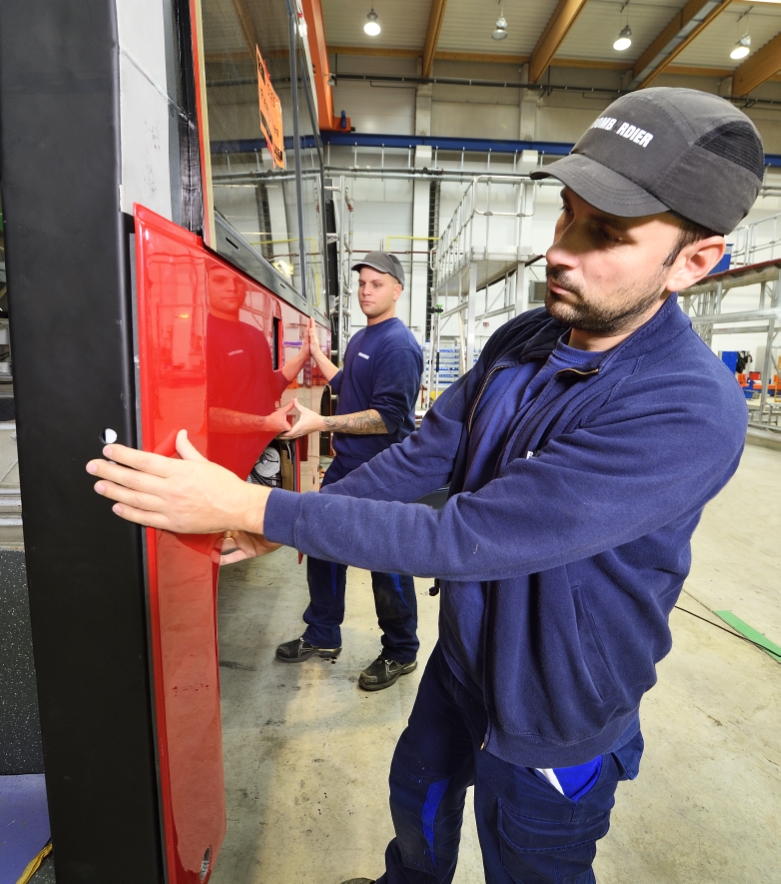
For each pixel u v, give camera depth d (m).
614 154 0.58
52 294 0.52
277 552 3.29
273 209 1.37
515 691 0.74
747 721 1.90
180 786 0.65
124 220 0.51
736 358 9.23
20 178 0.51
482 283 5.91
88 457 0.54
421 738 0.99
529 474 0.62
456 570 0.64
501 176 4.41
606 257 0.61
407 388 1.92
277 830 1.42
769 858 1.40
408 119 10.12
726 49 9.66
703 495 0.67
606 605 0.71
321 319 2.66
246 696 1.94
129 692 0.59
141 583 0.57
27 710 0.83
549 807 0.80
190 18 0.67
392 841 1.06
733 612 2.70
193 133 0.68
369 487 1.02
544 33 9.15
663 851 1.40
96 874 0.63
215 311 0.74
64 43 0.49
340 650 2.24
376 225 10.21
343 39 9.41
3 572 0.78
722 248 0.63
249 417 0.94
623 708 0.77
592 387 0.68
